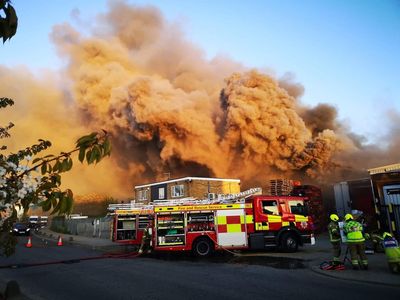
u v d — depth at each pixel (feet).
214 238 39.68
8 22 5.65
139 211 47.73
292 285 23.36
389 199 39.91
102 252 47.37
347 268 28.53
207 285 23.76
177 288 22.94
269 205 41.45
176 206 40.34
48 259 39.68
